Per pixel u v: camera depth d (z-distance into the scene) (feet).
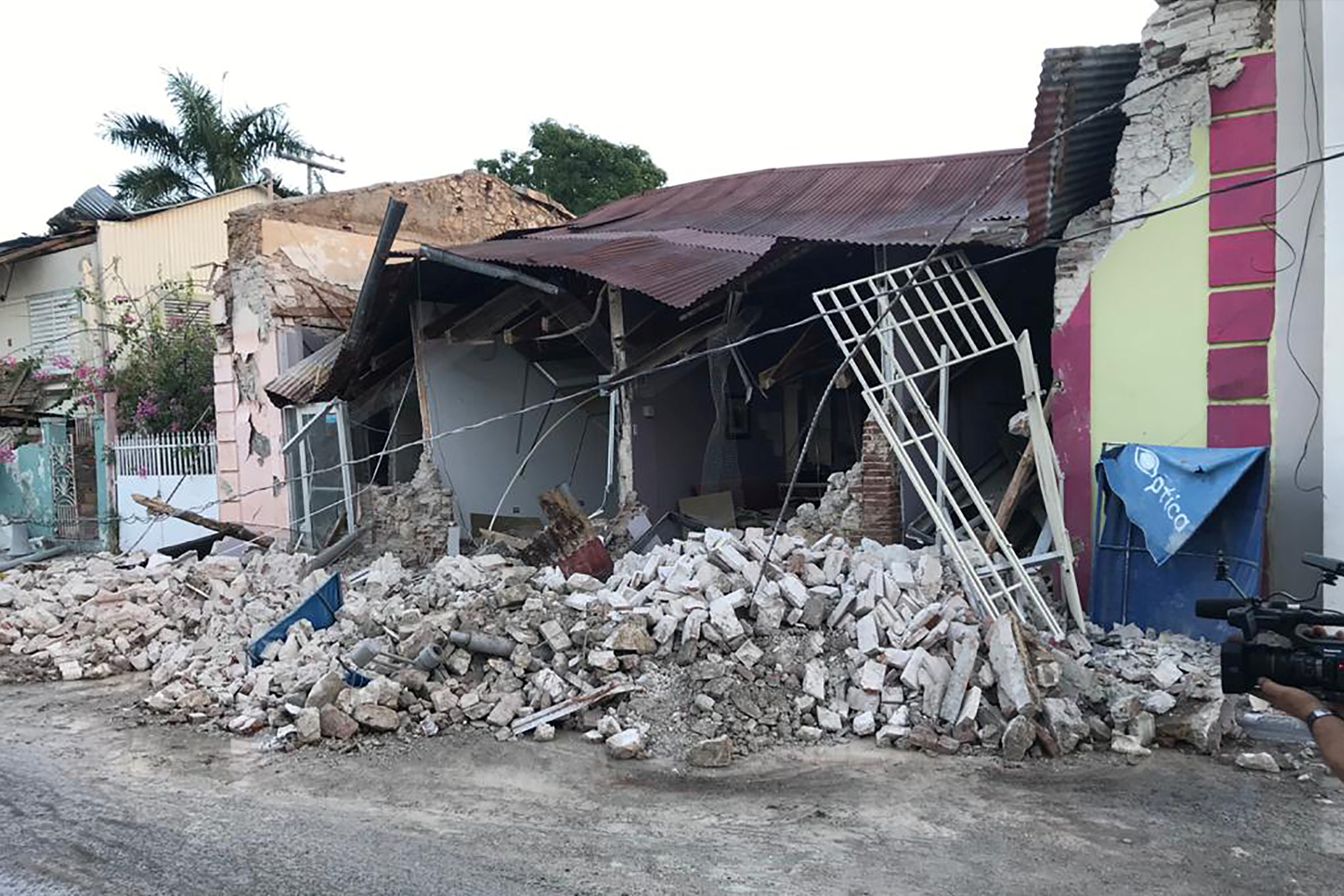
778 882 13.76
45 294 72.13
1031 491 30.91
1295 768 17.66
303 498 47.24
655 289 30.68
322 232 50.75
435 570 30.07
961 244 29.12
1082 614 25.09
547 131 100.73
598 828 16.05
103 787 19.12
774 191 43.45
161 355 61.31
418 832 16.14
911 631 21.74
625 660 22.20
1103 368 26.37
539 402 46.24
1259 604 10.27
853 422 39.22
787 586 23.24
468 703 22.12
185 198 94.07
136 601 33.78
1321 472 23.09
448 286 40.60
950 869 14.03
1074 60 24.02
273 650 26.50
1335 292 22.86
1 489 70.74
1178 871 13.79
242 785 18.97
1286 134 23.45
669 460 38.86
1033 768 18.16
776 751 19.61
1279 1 23.32
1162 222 25.29
